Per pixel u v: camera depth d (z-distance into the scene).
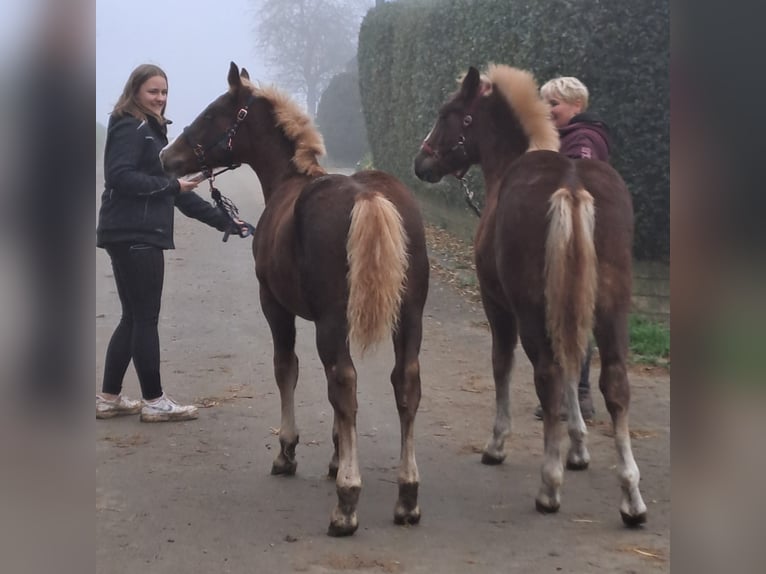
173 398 6.04
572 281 3.61
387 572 3.45
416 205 3.96
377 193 3.62
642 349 7.26
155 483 4.50
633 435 5.35
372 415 5.73
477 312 8.62
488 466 4.80
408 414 3.88
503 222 3.98
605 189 3.89
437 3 11.53
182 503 4.23
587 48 7.94
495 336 4.71
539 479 4.59
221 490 4.41
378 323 3.51
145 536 3.82
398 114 13.42
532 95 4.80
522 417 5.71
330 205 3.72
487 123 4.92
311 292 3.76
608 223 3.80
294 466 4.64
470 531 3.88
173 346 7.42
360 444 5.18
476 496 4.34
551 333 3.74
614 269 3.77
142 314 5.41
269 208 4.48
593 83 7.93
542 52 8.31
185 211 5.62
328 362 3.72
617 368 3.79
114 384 5.64
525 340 3.94
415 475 3.91
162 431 5.37
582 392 5.66
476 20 9.95
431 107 11.68
